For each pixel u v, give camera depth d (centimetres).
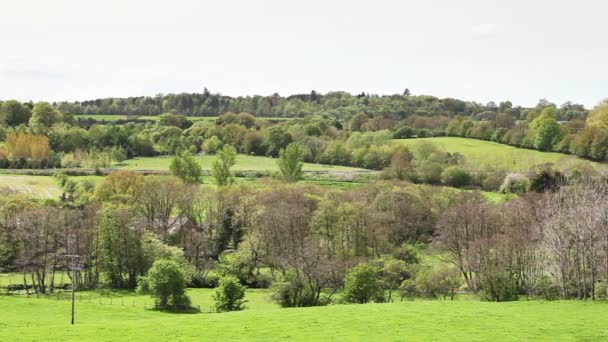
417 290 10019
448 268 10700
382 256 11938
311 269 9950
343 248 12850
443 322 6600
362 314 7106
